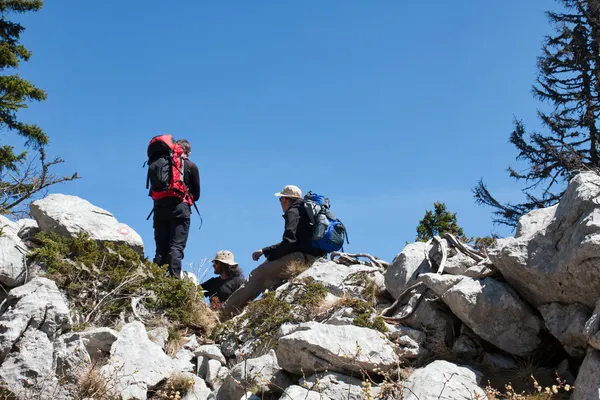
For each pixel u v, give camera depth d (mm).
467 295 5582
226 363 6414
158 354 5793
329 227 8438
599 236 4773
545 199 24766
